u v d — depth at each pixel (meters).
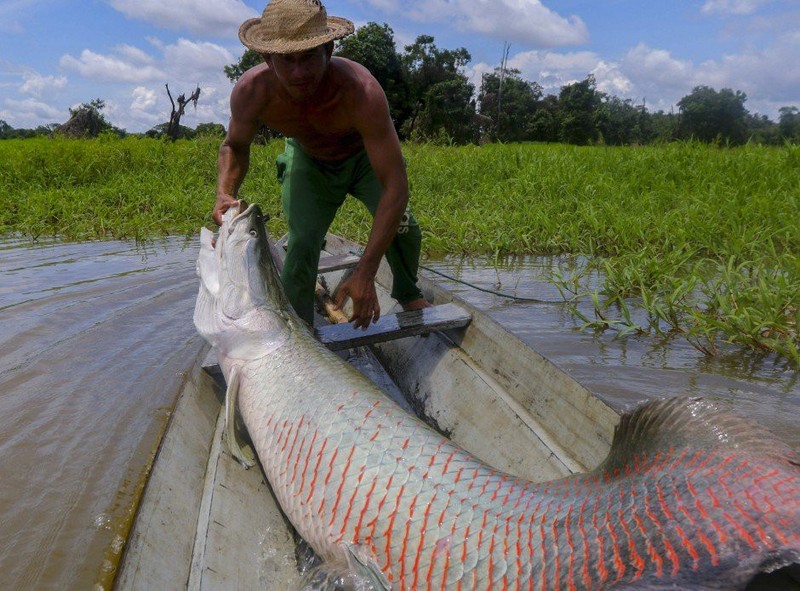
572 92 57.19
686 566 1.68
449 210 10.07
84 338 5.11
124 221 10.10
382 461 2.39
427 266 7.54
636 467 2.10
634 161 11.75
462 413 3.54
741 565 1.62
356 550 2.30
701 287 5.84
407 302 4.42
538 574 1.96
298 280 4.14
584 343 4.88
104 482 3.23
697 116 52.41
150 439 3.63
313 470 2.54
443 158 13.90
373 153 3.55
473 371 3.63
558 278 6.64
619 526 1.91
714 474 1.88
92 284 6.63
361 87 3.45
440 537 2.17
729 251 6.81
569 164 11.73
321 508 2.47
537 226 8.47
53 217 10.52
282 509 2.75
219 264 3.46
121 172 13.98
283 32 3.17
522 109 55.16
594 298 5.29
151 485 2.43
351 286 3.59
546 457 2.82
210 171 14.06
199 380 3.57
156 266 7.49
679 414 2.10
